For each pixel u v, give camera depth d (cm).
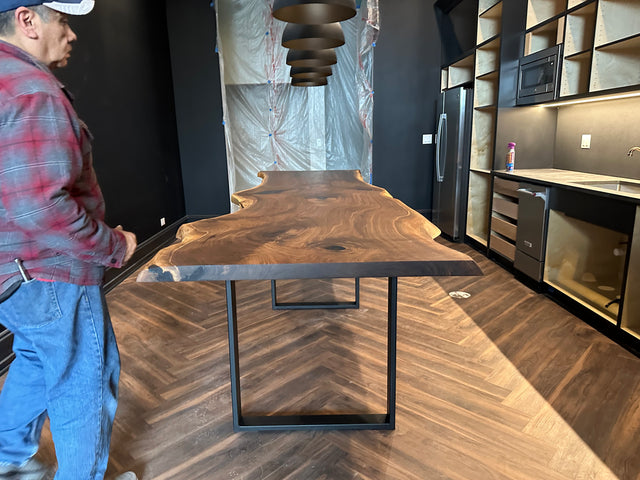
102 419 127
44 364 117
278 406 197
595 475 154
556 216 320
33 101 96
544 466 159
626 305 245
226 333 276
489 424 183
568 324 278
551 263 329
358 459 164
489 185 477
